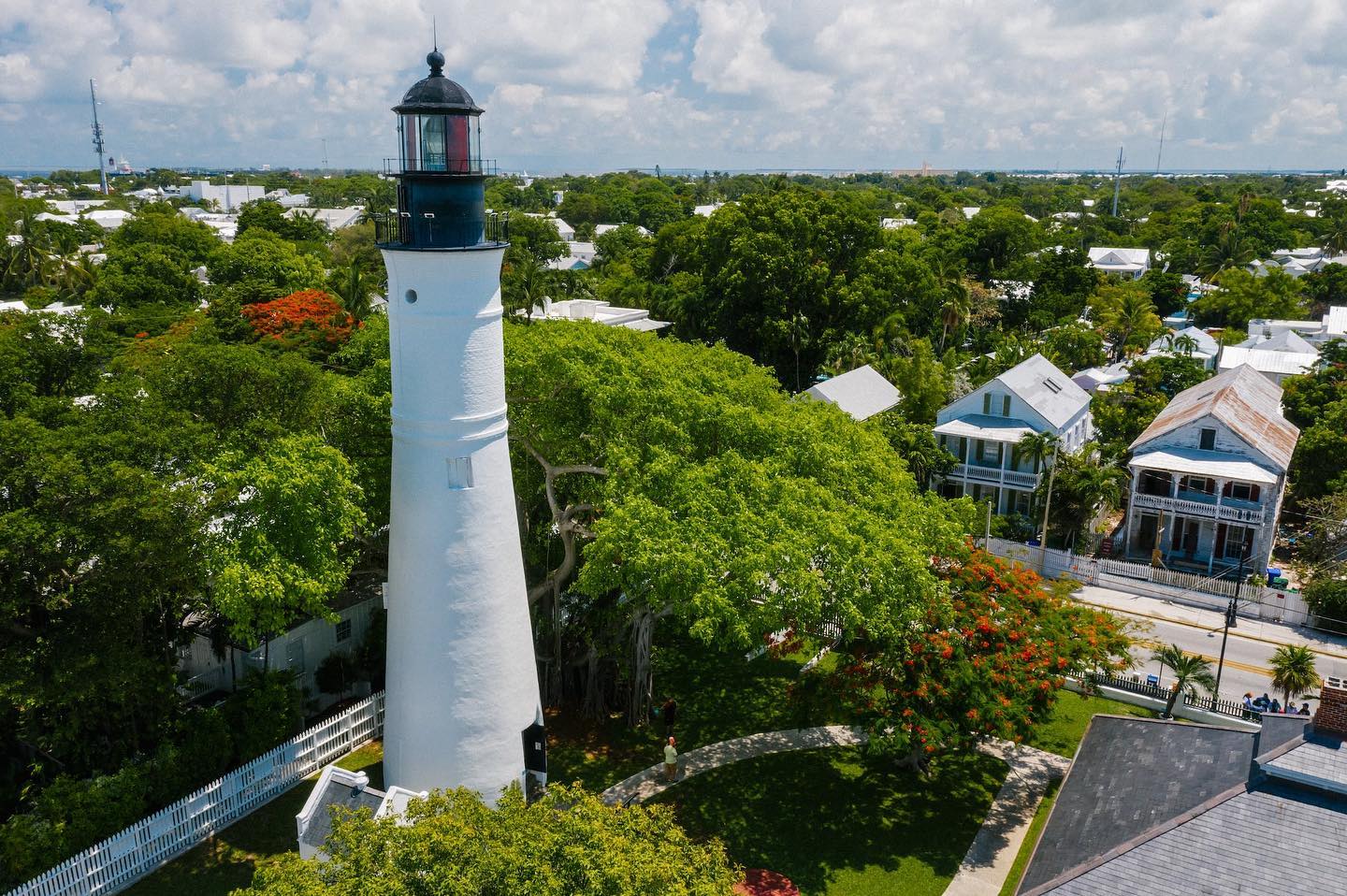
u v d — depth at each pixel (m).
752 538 22.55
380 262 82.31
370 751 27.91
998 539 46.78
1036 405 50.97
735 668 33.81
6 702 21.30
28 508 20.78
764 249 70.81
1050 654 25.38
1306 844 14.81
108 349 32.91
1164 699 32.03
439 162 19.69
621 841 14.47
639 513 22.89
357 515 23.83
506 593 22.53
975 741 26.28
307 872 14.18
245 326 58.78
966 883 22.78
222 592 20.52
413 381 20.83
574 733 29.53
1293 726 16.70
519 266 77.38
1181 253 126.12
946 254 98.50
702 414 26.31
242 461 23.52
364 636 32.16
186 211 184.88
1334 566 42.34
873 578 22.25
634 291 89.88
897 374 62.34
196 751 24.05
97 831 21.52
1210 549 47.16
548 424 27.20
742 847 24.05
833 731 29.77
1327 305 105.12
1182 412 50.62
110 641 22.47
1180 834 15.57
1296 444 50.44
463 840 13.97
